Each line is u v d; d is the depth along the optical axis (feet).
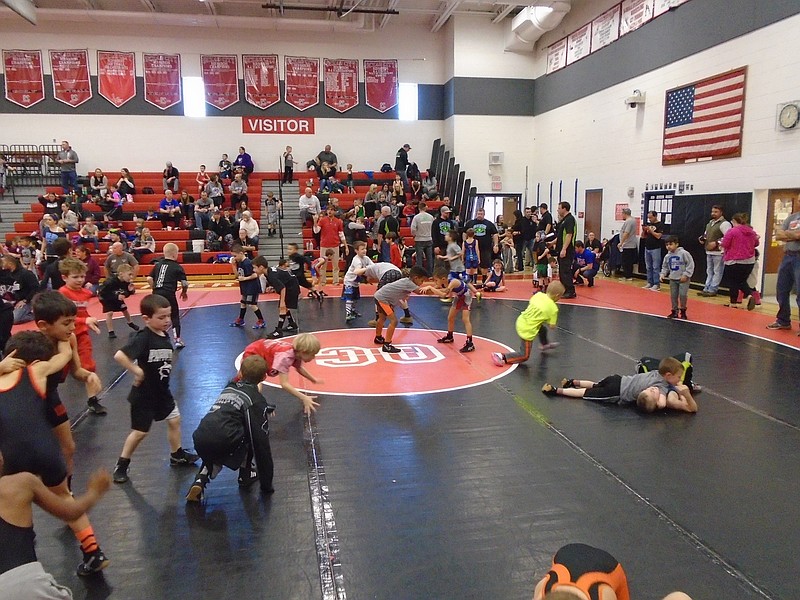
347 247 51.08
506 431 16.63
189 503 12.50
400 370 23.00
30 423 8.82
